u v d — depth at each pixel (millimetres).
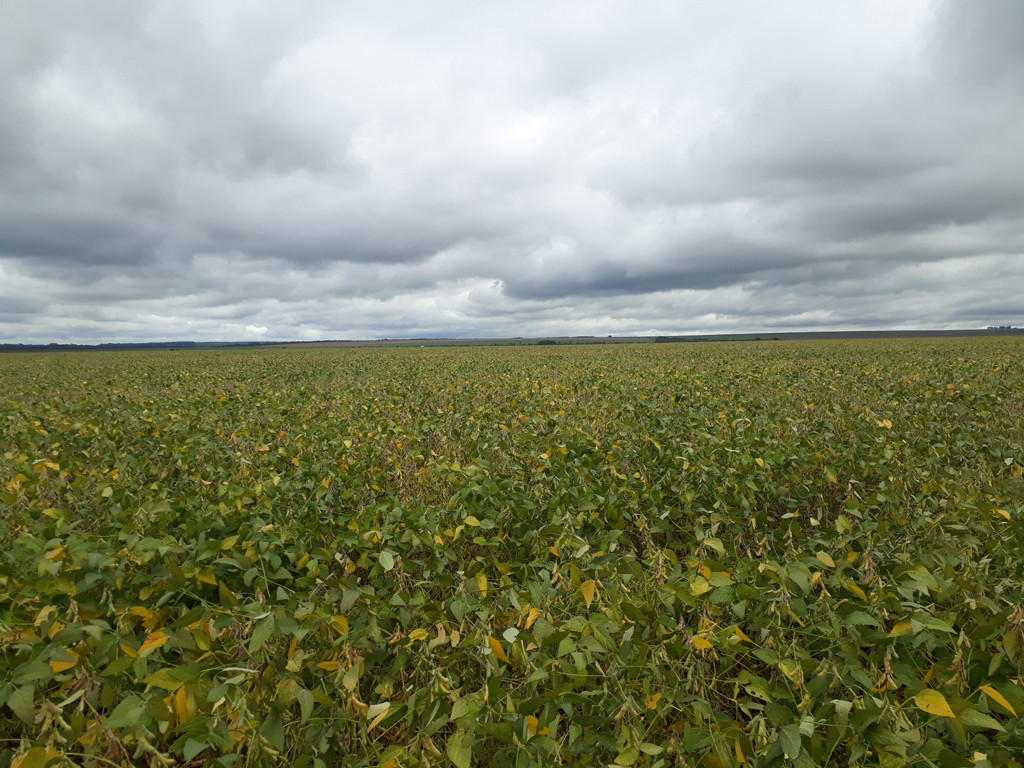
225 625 2566
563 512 4133
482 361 29219
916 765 1883
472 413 9188
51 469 5586
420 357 36938
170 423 8391
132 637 2475
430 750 1998
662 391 11625
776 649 2504
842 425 7789
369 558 3682
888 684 2145
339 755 2254
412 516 3842
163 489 4766
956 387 10992
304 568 3510
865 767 1938
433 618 2852
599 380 14188
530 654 2502
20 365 32406
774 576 2932
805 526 4445
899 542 3547
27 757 1723
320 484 4797
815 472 5691
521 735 2025
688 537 4188
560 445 6152
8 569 3018
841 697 2295
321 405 11102
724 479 4828
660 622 2578
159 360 38812
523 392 12477
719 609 2725
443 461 5316
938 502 4168
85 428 7461
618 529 4004
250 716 1927
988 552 3398
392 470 5910
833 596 3031
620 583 2979
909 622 2316
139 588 3152
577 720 2152
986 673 2215
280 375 20188
